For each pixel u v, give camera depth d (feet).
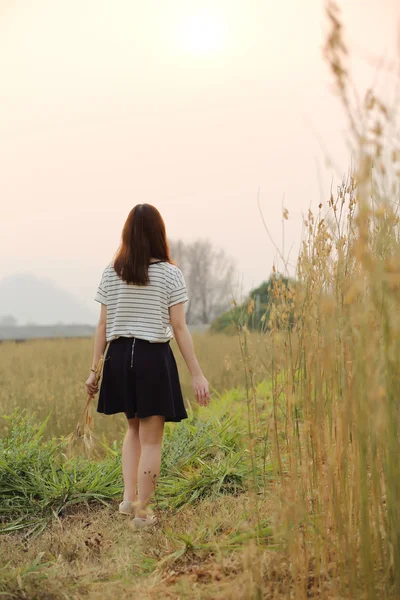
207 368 29.94
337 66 5.58
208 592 8.25
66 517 13.19
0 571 9.42
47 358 37.83
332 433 8.60
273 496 8.98
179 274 12.85
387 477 6.71
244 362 9.64
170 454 15.79
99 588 9.03
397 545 6.77
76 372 28.53
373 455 6.97
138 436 13.05
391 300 6.28
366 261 5.98
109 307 12.91
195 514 12.10
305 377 8.34
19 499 13.84
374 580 6.95
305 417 8.29
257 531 9.10
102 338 13.24
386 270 5.85
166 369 12.48
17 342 57.88
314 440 8.30
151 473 12.34
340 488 7.55
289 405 8.77
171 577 9.23
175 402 12.69
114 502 13.84
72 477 14.60
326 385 8.37
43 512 13.41
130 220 12.80
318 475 8.45
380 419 6.38
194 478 14.08
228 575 8.92
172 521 11.73
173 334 13.03
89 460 15.66
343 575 7.34
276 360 8.96
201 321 128.88
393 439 6.57
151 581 9.18
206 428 16.98
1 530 12.40
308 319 8.36
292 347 8.84
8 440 15.66
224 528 11.07
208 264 128.98
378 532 7.11
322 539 7.98
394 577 6.88
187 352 12.75
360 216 5.91
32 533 12.57
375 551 7.21
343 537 7.47
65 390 23.29
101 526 12.21
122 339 12.64
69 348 46.57
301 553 8.27
